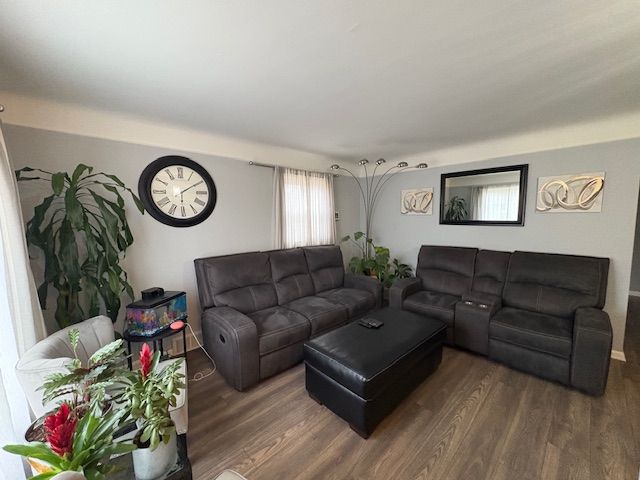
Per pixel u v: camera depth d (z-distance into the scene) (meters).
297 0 1.05
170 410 1.37
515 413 1.81
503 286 2.88
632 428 1.66
